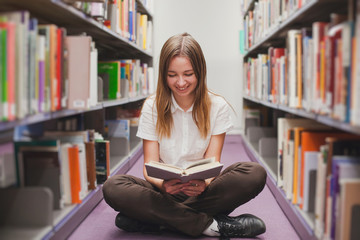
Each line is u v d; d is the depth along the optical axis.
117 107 3.68
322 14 1.65
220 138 1.64
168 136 1.59
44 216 1.26
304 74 1.51
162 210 1.49
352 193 1.03
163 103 1.55
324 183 1.21
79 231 1.62
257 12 3.14
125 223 1.58
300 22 1.92
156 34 4.42
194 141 1.61
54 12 1.54
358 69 0.92
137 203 1.49
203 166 1.31
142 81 3.71
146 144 1.65
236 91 4.43
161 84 1.54
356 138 1.23
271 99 2.40
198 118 1.55
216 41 4.40
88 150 1.80
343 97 1.02
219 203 1.57
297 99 1.60
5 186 1.31
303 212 1.51
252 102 4.23
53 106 1.32
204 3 4.38
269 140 2.86
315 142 1.49
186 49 1.41
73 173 1.55
